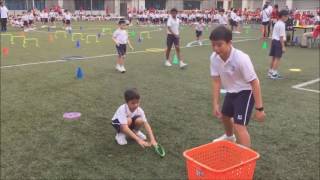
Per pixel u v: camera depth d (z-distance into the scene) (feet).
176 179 14.34
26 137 18.57
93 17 144.87
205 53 49.29
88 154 16.58
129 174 14.71
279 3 168.86
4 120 21.04
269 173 14.88
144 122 17.78
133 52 49.93
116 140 17.92
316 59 45.37
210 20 131.03
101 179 14.34
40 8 154.10
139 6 169.17
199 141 18.12
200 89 28.55
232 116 15.43
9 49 52.42
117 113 17.57
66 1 161.48
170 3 182.39
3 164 15.62
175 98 25.90
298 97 26.55
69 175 14.67
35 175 14.70
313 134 19.13
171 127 20.06
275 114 22.38
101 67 37.83
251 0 176.04
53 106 23.81
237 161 11.10
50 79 31.73
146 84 30.17
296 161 16.01
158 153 16.43
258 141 18.12
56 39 68.08
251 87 14.05
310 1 162.71
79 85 29.60
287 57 46.83
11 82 30.45
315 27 59.98
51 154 16.61
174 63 40.78
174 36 37.70
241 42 64.95
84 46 56.85
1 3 85.56
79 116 21.79
